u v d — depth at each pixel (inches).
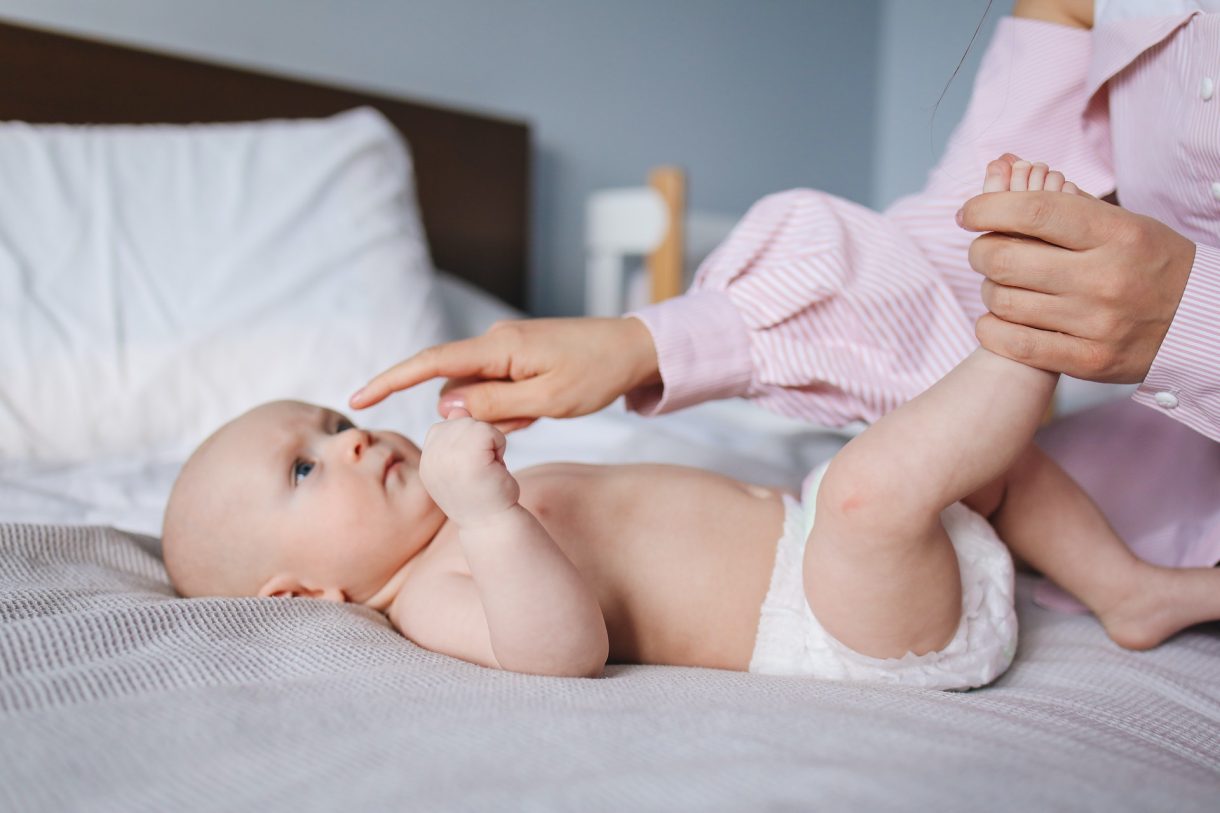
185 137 63.7
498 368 31.4
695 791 16.9
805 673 29.4
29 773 17.4
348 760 18.2
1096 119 36.5
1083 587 33.7
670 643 30.8
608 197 96.0
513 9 97.0
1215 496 37.0
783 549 31.1
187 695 20.9
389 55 89.1
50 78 69.4
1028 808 16.7
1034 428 25.9
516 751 18.6
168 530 34.7
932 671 28.5
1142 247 23.8
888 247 36.5
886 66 121.3
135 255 56.8
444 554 33.0
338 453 34.8
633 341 33.8
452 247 91.5
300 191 63.9
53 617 23.9
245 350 56.1
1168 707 27.5
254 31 81.4
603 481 33.8
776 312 35.3
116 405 52.1
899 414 26.1
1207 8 30.0
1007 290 25.0
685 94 111.9
